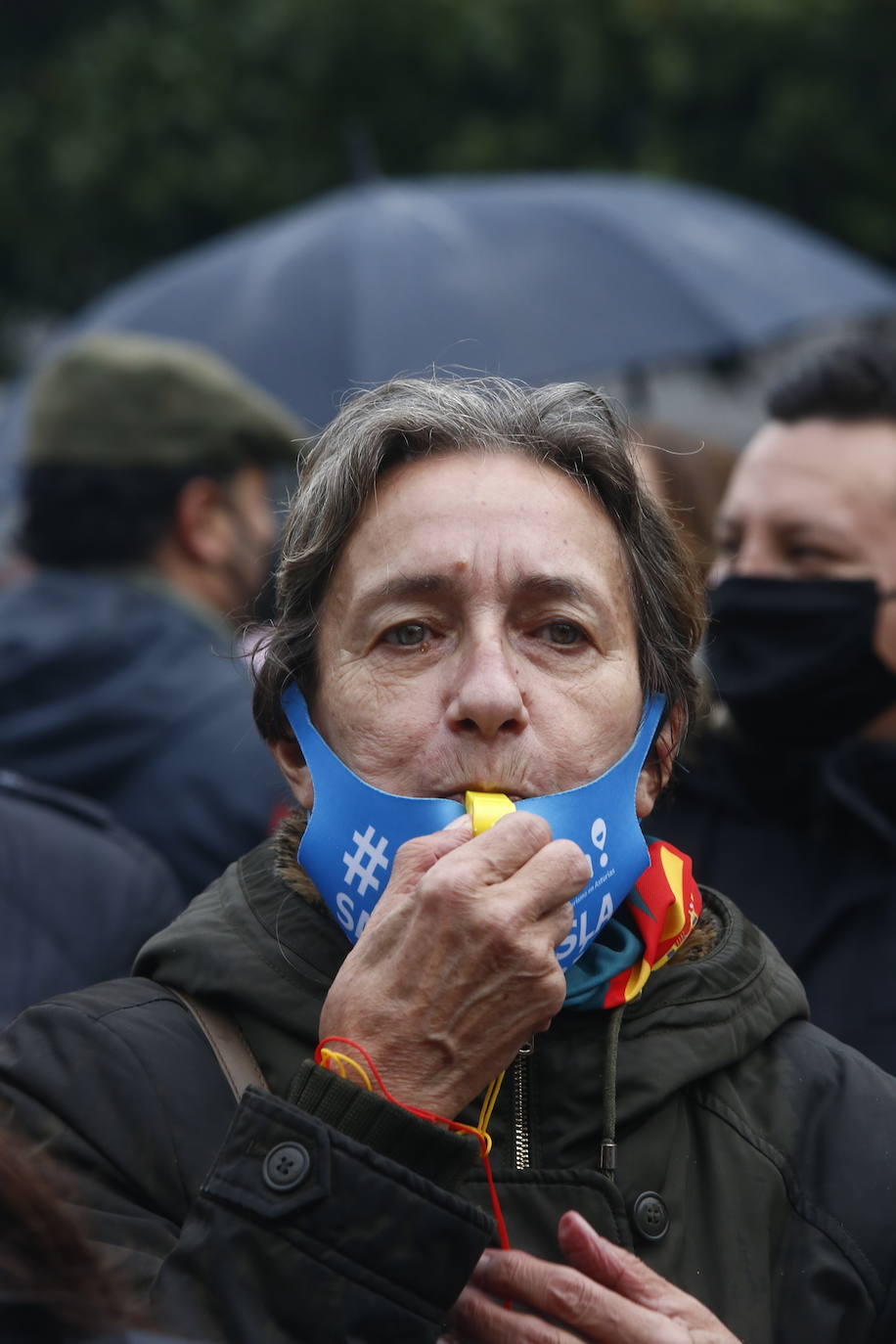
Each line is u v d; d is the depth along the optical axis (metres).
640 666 2.10
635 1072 1.92
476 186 6.66
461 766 1.94
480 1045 1.77
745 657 3.03
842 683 2.98
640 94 10.74
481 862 1.79
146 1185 1.82
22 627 3.24
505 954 1.76
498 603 1.98
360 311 5.74
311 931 1.97
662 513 2.18
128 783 3.11
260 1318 1.64
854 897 2.79
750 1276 1.86
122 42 11.71
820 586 2.99
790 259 6.58
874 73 10.59
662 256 6.07
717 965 2.03
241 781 3.11
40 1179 1.44
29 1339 1.33
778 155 10.58
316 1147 1.68
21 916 2.60
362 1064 1.75
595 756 1.99
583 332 5.80
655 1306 1.75
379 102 11.30
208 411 3.49
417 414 2.04
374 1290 1.66
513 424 2.08
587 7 10.59
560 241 6.04
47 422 3.43
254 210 11.45
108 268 12.12
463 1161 1.72
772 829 2.94
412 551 1.99
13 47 12.73
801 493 3.08
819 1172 1.96
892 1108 2.03
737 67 10.49
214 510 3.48
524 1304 1.79
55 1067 1.88
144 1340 1.39
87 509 3.39
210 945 1.97
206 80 11.42
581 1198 1.86
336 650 2.03
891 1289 1.91
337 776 1.98
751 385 7.38
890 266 11.23
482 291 5.82
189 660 3.25
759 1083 2.02
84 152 11.45
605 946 2.04
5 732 3.10
